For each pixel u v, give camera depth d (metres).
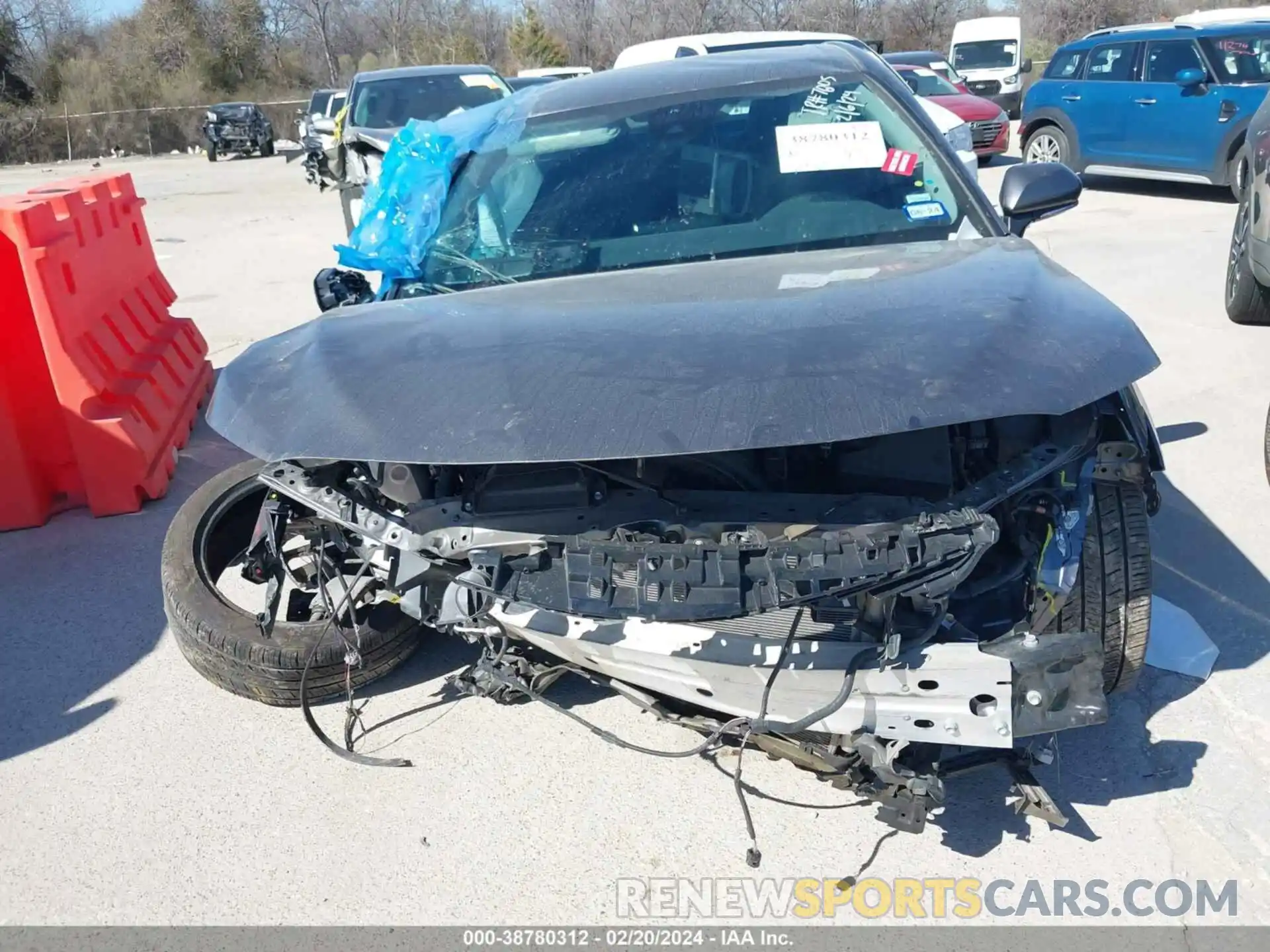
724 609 2.14
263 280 10.10
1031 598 2.45
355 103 10.35
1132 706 2.98
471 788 2.85
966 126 9.55
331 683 3.18
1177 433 4.96
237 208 16.48
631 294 2.86
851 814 2.67
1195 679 3.08
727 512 2.33
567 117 3.71
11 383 4.66
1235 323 6.59
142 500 4.92
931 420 2.10
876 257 3.00
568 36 46.66
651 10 44.78
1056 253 9.01
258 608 3.86
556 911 2.43
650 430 2.15
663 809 2.73
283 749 3.08
